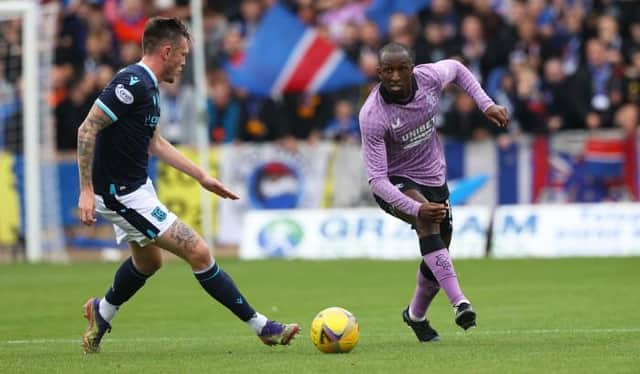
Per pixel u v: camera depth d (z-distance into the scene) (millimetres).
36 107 63062
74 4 69188
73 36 68500
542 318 34375
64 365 25641
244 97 65625
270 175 64312
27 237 64875
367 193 63188
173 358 26641
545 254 57750
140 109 26797
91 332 28281
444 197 29281
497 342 28609
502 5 67625
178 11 68438
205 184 28531
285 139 64250
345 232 60656
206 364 25297
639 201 59812
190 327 34500
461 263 54969
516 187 61219
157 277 52312
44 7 68312
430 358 25312
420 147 28719
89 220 26203
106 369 24828
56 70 68062
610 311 35812
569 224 57781
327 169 63750
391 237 59750
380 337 30719
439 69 28656
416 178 28969
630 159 59812
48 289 47719
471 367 23719
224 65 67125
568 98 60562
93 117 26375
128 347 29484
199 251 27141
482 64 61906
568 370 23016
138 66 27047
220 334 32562
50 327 35250
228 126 65500
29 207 63562
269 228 62062
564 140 60469
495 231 58906
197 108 60844
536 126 60906
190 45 27562
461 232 59188
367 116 28062
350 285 46719
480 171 61562
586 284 44594
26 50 62500
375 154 28000
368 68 63062
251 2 67812
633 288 42812
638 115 61000
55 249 65875
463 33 62156
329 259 59562
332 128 64750
